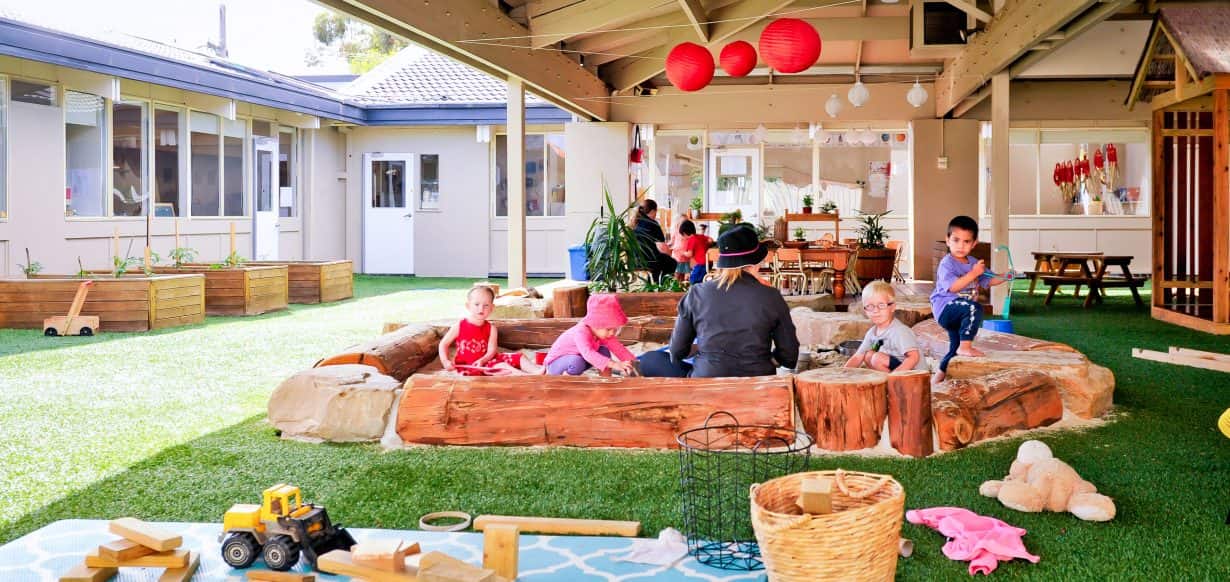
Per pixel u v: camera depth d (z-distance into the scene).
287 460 4.32
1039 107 13.67
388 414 4.62
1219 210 8.74
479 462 4.22
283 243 16.47
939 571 2.95
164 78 12.32
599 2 9.16
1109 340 8.37
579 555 3.13
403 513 3.59
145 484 3.98
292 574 2.93
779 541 2.56
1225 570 2.93
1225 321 8.80
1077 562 3.01
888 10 11.33
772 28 7.14
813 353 6.85
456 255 18.14
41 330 9.44
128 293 9.45
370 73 19.72
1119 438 4.61
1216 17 9.03
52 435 4.85
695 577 2.93
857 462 4.13
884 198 17.88
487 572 2.75
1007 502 3.53
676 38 11.77
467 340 6.11
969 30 10.79
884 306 5.02
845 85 14.15
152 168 13.27
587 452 4.35
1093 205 17.55
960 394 4.60
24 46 10.12
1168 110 10.16
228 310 11.09
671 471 4.02
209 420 5.20
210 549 3.21
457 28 7.88
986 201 17.66
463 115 17.23
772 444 4.18
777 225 12.91
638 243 9.45
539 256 18.20
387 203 18.31
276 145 16.19
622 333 7.37
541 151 18.12
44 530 3.37
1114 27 11.44
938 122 14.13
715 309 4.73
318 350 8.10
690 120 14.31
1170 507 3.54
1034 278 12.41
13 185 10.87
